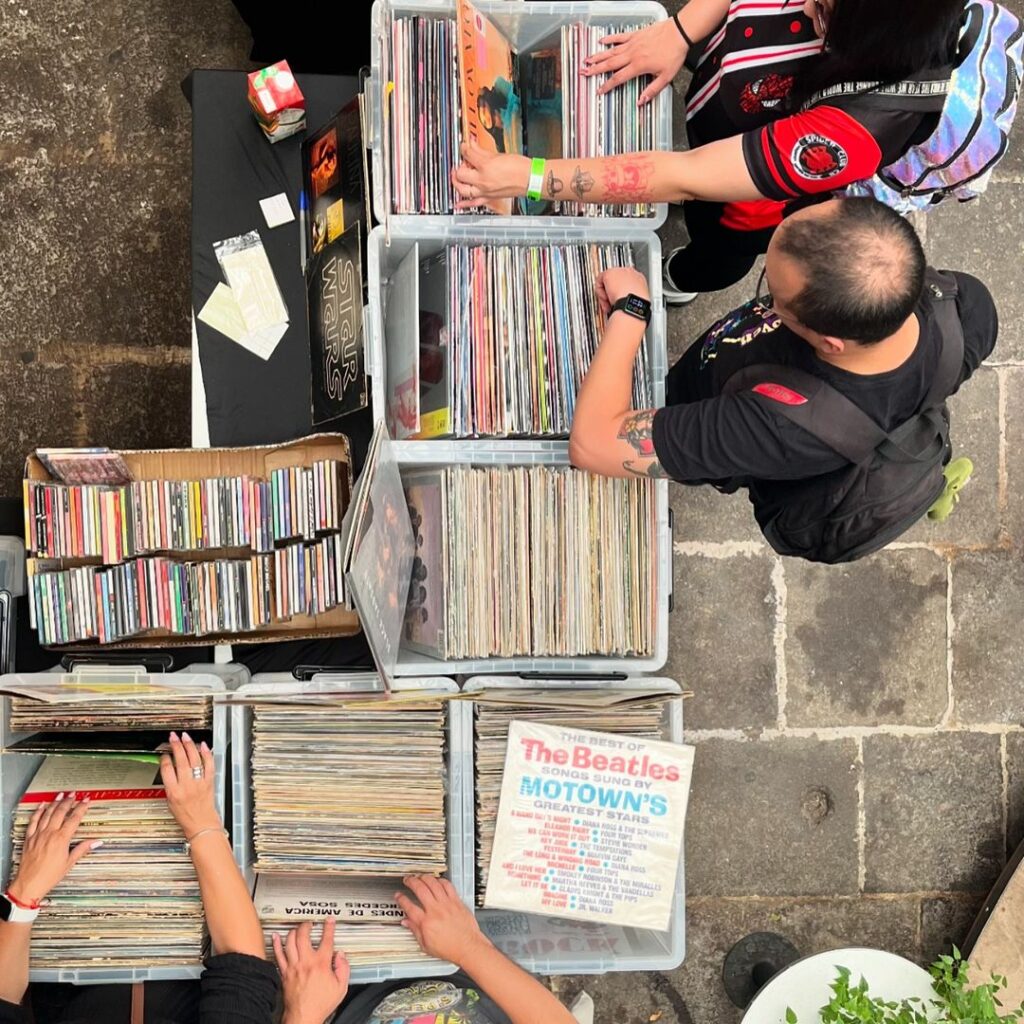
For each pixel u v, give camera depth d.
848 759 2.56
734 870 2.54
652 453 1.40
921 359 1.27
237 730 1.66
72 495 1.79
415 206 1.66
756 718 2.54
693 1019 2.53
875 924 2.57
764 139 1.38
